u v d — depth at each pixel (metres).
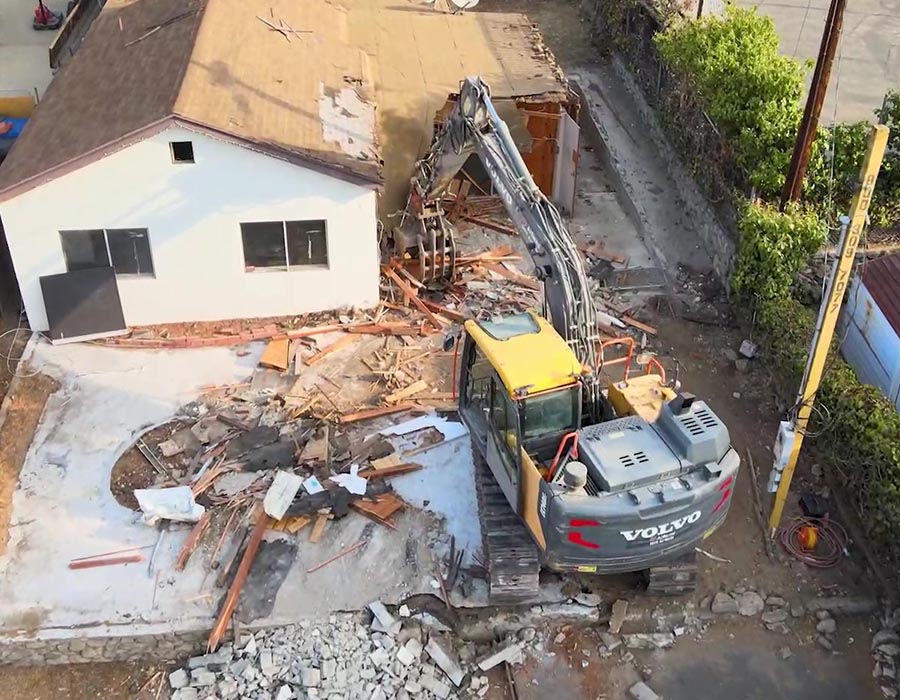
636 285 22.55
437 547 16.03
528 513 14.42
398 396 19.16
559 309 16.17
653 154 26.80
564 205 25.17
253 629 14.93
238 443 17.84
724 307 21.77
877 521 15.59
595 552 13.73
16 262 19.58
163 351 20.33
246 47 22.36
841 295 13.85
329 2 27.27
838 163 22.27
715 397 19.47
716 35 23.56
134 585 15.46
